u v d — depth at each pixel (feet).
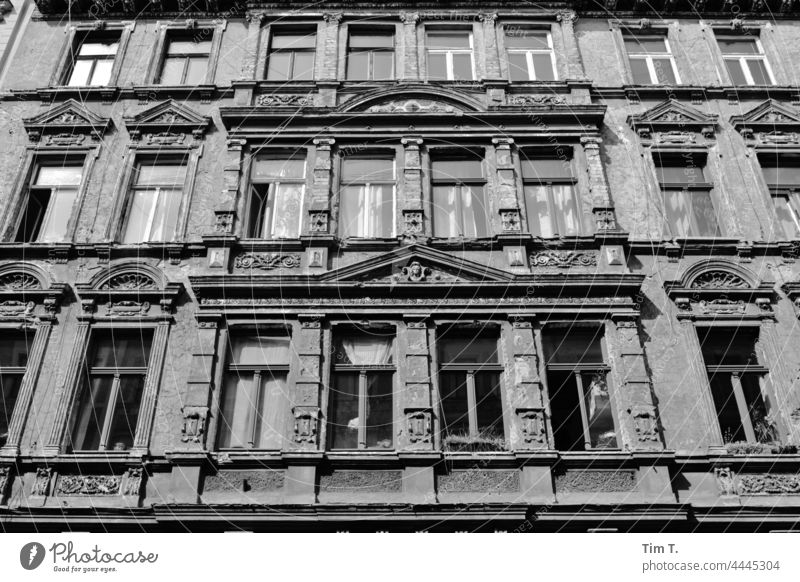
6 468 43.21
